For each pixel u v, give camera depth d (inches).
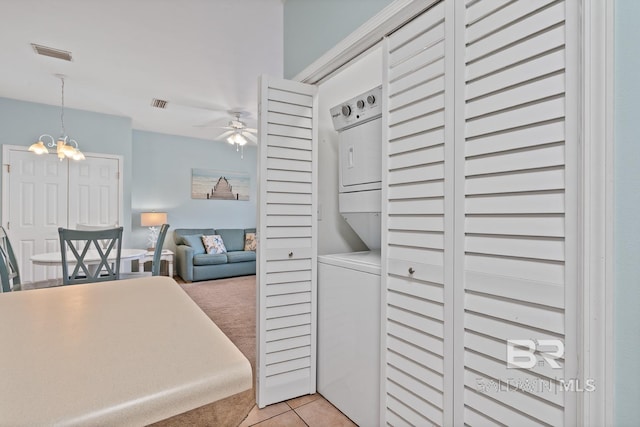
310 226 78.6
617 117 28.8
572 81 31.3
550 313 33.1
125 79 133.3
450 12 43.4
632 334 28.0
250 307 150.7
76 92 148.4
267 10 88.0
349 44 61.2
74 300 31.3
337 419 69.2
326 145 91.7
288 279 75.9
